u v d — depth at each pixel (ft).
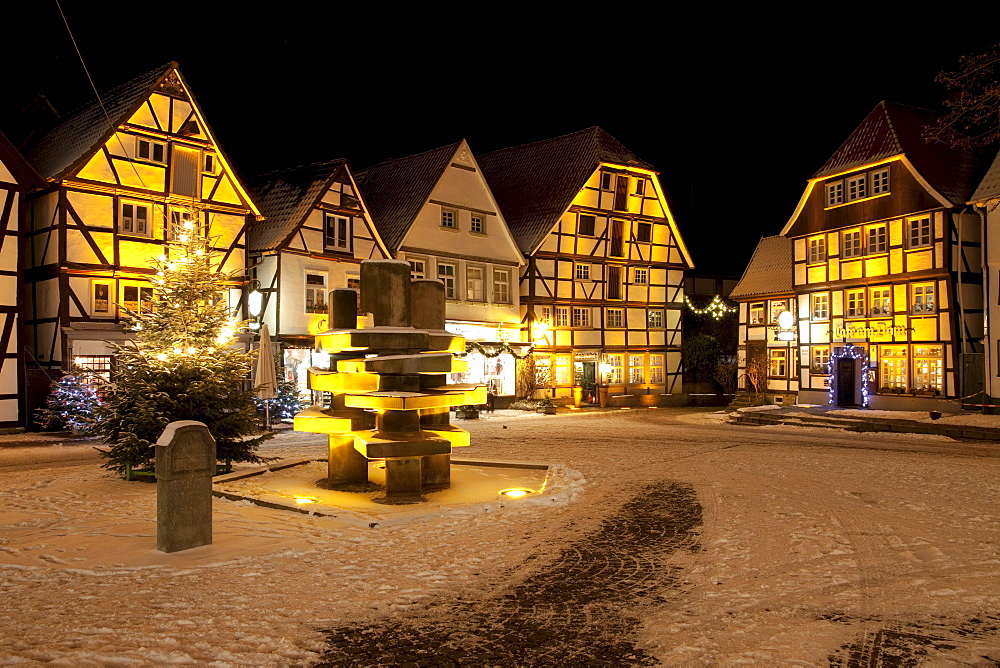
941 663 16.07
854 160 100.22
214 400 42.37
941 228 89.66
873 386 97.66
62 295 73.26
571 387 119.44
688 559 25.05
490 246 111.34
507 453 56.95
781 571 23.39
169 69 80.33
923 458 53.26
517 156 135.33
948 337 88.94
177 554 24.66
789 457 54.03
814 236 107.24
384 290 38.19
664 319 132.16
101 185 75.66
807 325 108.58
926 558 24.82
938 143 97.09
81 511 32.17
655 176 129.59
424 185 104.68
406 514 31.63
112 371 44.55
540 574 23.20
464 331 106.73
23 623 17.89
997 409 83.05
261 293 89.51
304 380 91.25
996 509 33.42
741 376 125.39
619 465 49.85
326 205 93.25
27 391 73.56
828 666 15.94
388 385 37.37
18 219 73.36
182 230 45.91
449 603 20.31
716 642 17.37
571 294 119.55
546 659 16.58
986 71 61.57
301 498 35.12
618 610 19.83
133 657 15.84
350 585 21.57
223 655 16.21
